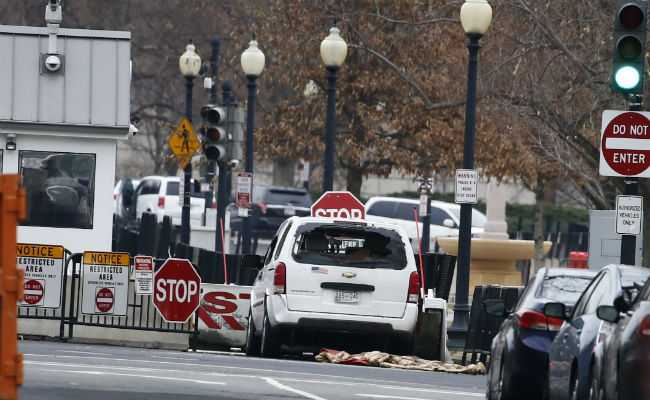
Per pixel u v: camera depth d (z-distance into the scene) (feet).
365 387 193.16
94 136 329.52
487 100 382.01
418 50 540.52
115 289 273.33
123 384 175.73
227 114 420.77
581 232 628.69
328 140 363.15
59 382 173.88
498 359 184.03
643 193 308.81
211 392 171.73
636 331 127.34
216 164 442.50
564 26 357.41
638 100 220.02
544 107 356.59
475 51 303.68
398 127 555.69
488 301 196.65
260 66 441.68
